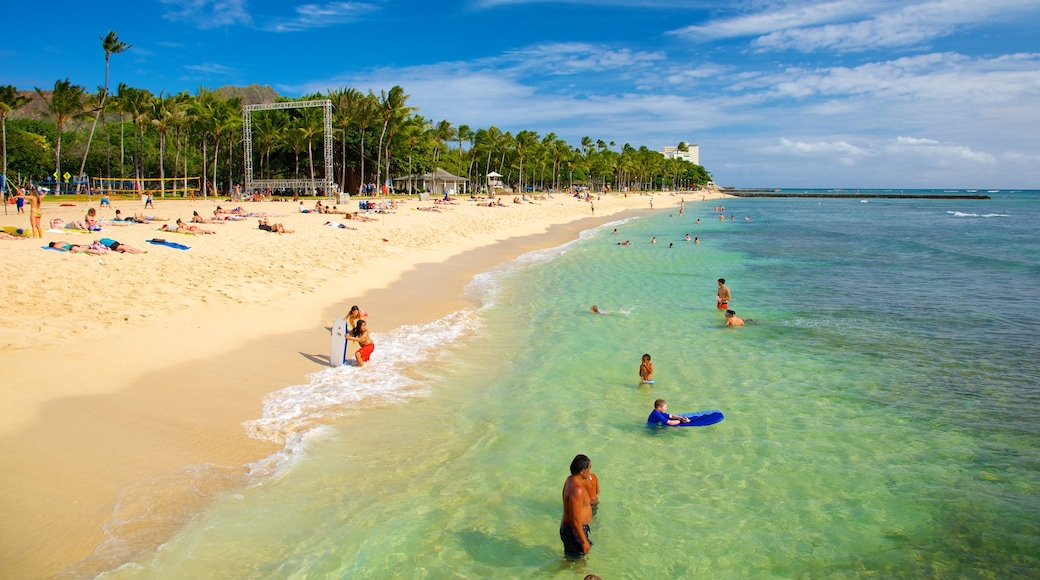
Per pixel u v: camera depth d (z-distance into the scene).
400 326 15.34
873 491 7.77
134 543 6.16
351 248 25.64
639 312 17.88
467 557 6.31
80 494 6.79
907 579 6.10
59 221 23.59
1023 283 24.17
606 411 10.22
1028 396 11.16
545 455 8.57
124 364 10.24
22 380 9.02
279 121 70.38
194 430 8.61
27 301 12.65
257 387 10.45
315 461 8.14
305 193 66.94
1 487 6.61
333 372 11.59
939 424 9.87
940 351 14.05
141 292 14.55
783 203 141.62
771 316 17.64
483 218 48.06
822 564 6.32
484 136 97.19
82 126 79.94
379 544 6.43
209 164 77.44
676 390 11.32
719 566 6.26
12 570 5.58
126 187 68.38
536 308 18.17
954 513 7.28
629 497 7.53
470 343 14.14
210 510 6.86
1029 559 6.42
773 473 8.20
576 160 134.25
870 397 11.06
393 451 8.55
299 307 15.45
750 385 11.66
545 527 6.89
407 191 89.69
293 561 6.09
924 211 99.56
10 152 61.38
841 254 34.56
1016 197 194.62
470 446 8.78
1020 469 8.36
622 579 6.05
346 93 67.56
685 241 41.31
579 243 39.06
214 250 21.47
